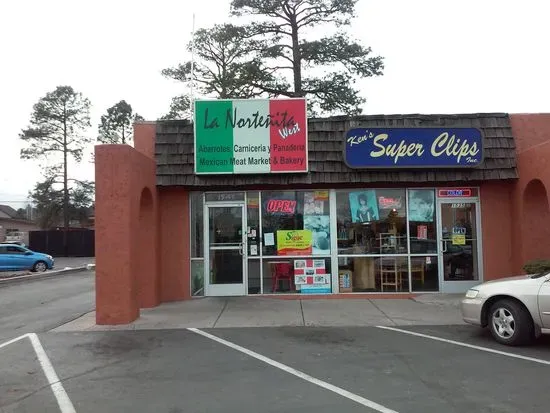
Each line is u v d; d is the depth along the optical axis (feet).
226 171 39.22
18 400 18.71
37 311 40.98
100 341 27.96
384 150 39.04
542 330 24.91
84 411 17.46
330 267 41.22
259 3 83.10
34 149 162.91
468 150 38.93
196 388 19.67
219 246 41.57
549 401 17.70
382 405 17.51
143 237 38.27
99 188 32.53
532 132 40.42
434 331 29.48
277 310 36.14
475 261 41.47
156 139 40.01
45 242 143.43
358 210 41.45
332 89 85.30
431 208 41.57
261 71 84.17
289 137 39.47
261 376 21.11
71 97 164.76
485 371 21.35
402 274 41.27
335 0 82.12
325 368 22.13
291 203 41.50
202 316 34.32
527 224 38.65
